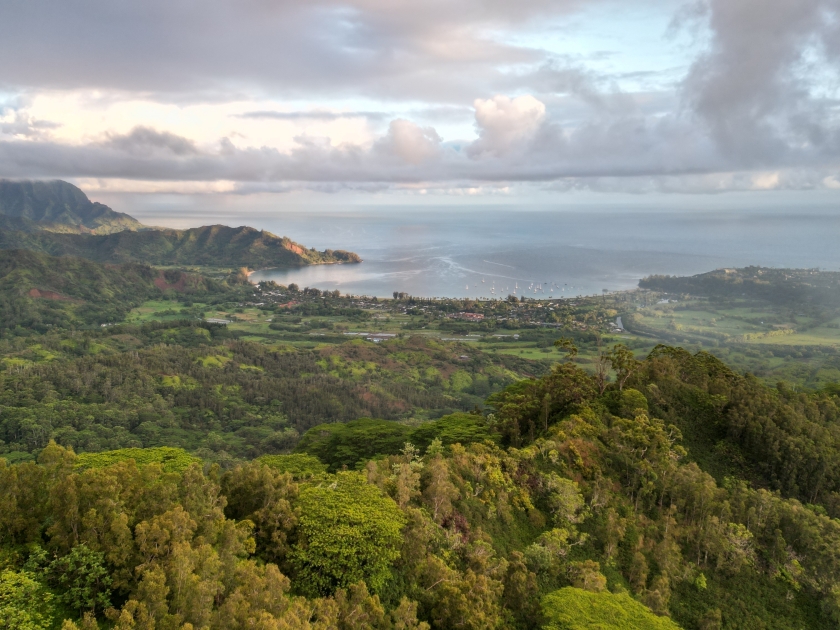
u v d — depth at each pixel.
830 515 55.44
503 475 47.03
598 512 47.50
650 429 55.06
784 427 62.03
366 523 31.95
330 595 29.53
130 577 24.75
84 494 26.48
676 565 44.12
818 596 44.31
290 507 33.38
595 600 31.52
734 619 41.56
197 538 26.69
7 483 27.08
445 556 35.59
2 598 21.81
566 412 63.03
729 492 55.44
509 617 33.09
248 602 23.33
